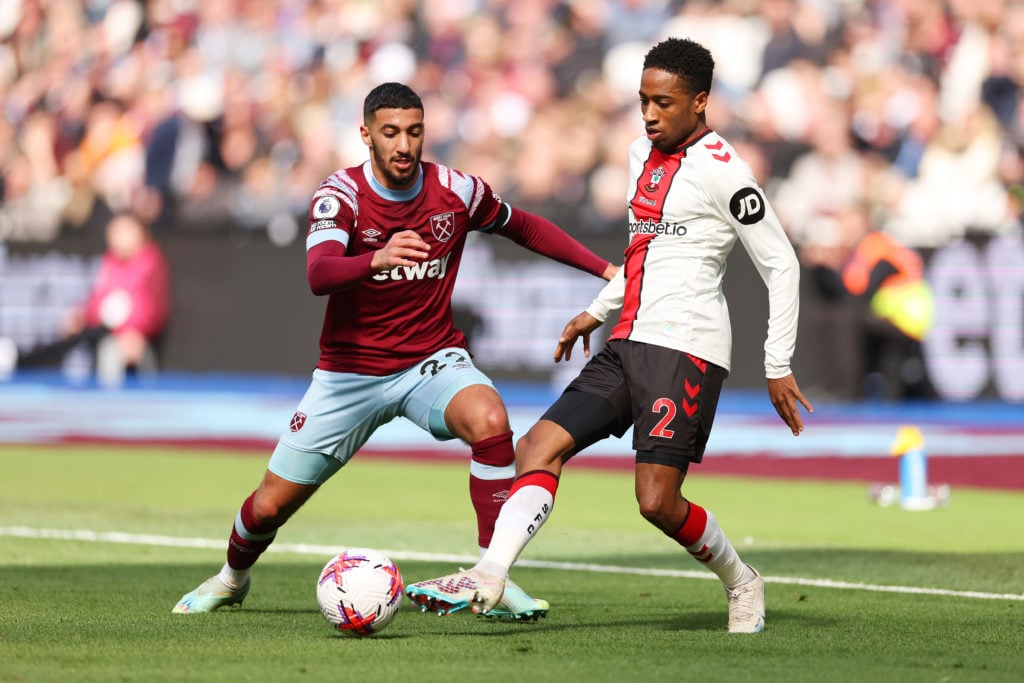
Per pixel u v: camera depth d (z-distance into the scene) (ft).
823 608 70.54
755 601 61.98
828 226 210.38
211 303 255.70
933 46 227.81
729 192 58.90
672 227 60.23
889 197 217.77
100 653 54.44
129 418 211.20
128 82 285.23
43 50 299.79
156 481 140.67
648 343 59.82
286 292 248.73
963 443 173.37
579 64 250.98
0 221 292.40
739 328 216.33
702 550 60.49
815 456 163.02
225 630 61.16
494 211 67.51
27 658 53.26
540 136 243.60
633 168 61.87
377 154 63.57
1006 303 200.85
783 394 59.52
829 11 234.38
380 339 64.75
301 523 109.81
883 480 142.82
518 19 257.34
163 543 96.99
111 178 280.10
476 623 64.03
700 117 60.29
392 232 64.23
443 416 64.69
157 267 260.01
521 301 225.76
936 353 206.69
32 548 93.76
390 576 58.54
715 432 187.93
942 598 74.43
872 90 225.15
